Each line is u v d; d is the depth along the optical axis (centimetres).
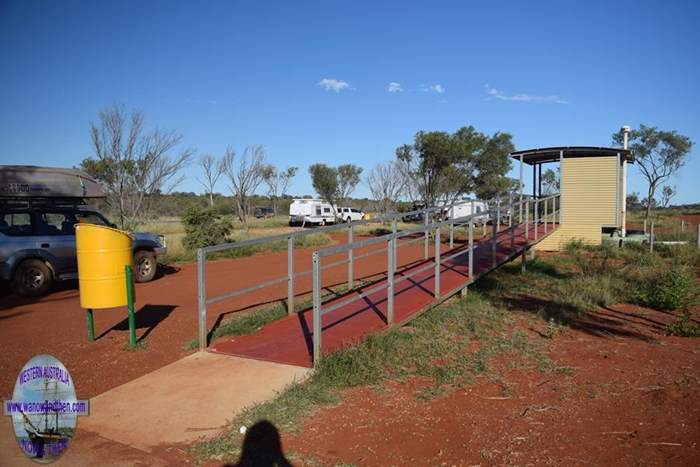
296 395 502
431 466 384
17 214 1088
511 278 1238
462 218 952
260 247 2020
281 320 782
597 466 386
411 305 817
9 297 1071
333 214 4391
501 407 492
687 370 600
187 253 1717
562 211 1952
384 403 496
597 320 845
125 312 893
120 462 391
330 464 386
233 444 412
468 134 2953
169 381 548
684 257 1642
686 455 402
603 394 527
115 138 2064
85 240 667
